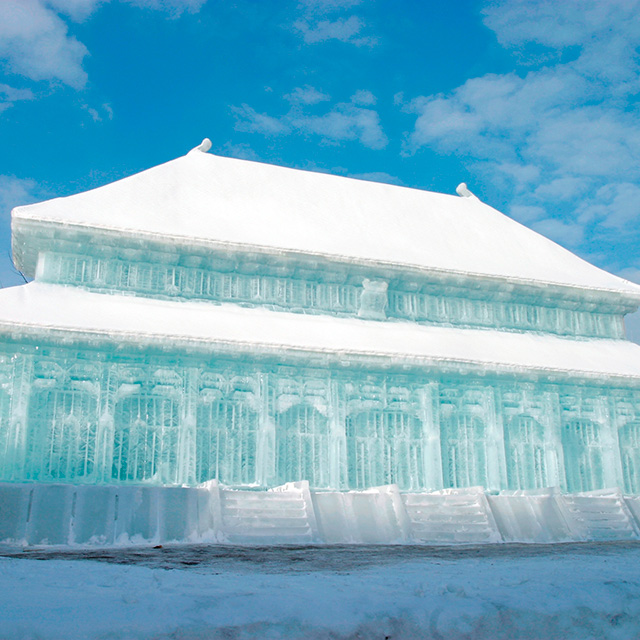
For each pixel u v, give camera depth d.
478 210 45.59
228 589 9.78
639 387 35.28
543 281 37.91
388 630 8.52
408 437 30.84
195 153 40.94
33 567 11.83
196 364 28.31
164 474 27.11
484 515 24.33
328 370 30.12
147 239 31.70
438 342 33.62
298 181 41.53
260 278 33.84
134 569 12.04
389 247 37.12
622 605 9.70
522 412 33.03
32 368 26.20
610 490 28.38
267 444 28.44
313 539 21.67
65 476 25.86
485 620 8.94
